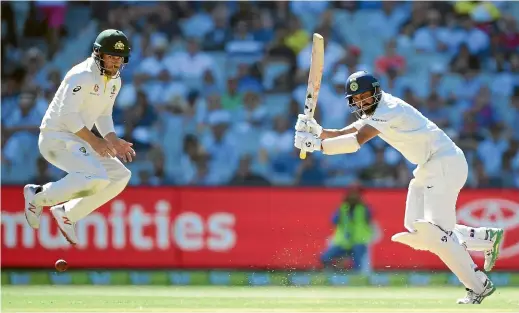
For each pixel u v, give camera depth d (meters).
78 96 21.62
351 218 35.12
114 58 21.56
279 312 20.84
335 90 45.12
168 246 35.38
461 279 21.84
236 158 43.25
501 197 35.31
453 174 21.61
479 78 46.09
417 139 21.55
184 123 43.97
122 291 30.03
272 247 35.34
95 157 22.39
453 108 45.03
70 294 28.28
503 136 44.16
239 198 35.53
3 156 42.97
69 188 21.91
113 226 35.34
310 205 35.41
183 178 42.62
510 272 34.97
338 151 21.72
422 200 22.34
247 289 31.28
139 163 42.81
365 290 30.77
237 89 45.56
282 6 47.84
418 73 46.31
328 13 47.75
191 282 35.06
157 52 46.28
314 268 35.16
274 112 45.03
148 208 35.44
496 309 21.27
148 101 44.53
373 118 21.39
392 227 35.06
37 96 45.28
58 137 21.94
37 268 35.19
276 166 42.94
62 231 23.30
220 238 35.44
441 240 21.33
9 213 35.47
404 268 34.75
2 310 21.70
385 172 41.75
